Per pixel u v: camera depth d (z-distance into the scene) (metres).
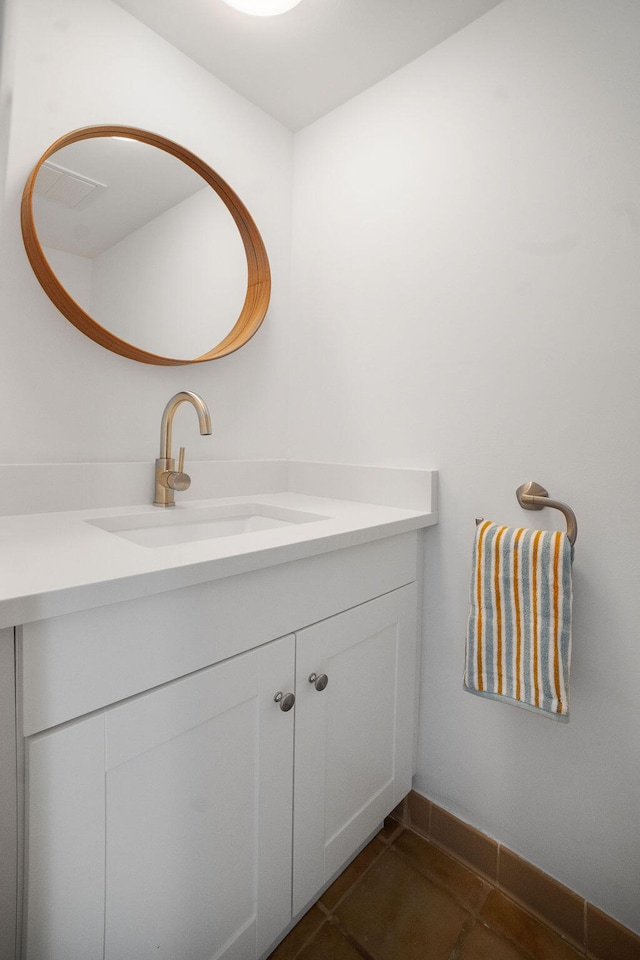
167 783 0.72
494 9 1.17
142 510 1.18
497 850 1.17
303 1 1.15
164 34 1.28
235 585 0.80
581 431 1.05
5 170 1.04
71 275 1.12
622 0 0.99
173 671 0.72
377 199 1.41
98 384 1.20
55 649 0.59
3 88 1.08
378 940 1.02
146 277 1.26
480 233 1.20
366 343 1.43
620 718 1.01
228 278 1.44
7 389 1.06
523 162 1.13
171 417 1.22
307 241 1.59
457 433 1.24
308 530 0.98
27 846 0.58
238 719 0.81
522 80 1.13
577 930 1.04
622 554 1.00
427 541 1.30
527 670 0.99
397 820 1.37
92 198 1.15
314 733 0.96
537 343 1.11
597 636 1.04
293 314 1.63
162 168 1.28
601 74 1.01
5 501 1.05
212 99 1.41
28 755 0.57
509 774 1.17
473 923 1.07
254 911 0.87
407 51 1.31
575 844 1.07
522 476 1.13
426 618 1.30
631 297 0.98
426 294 1.30
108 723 0.64
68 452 1.16
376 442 1.41
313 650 0.94
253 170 1.52
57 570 0.66
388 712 1.18
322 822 1.00
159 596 0.69
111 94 1.19
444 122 1.26
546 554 0.98
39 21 1.08
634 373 0.98
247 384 1.52
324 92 1.46
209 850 0.78
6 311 1.05
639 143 0.97
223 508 1.33
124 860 0.67
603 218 1.01
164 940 0.73
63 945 0.61
